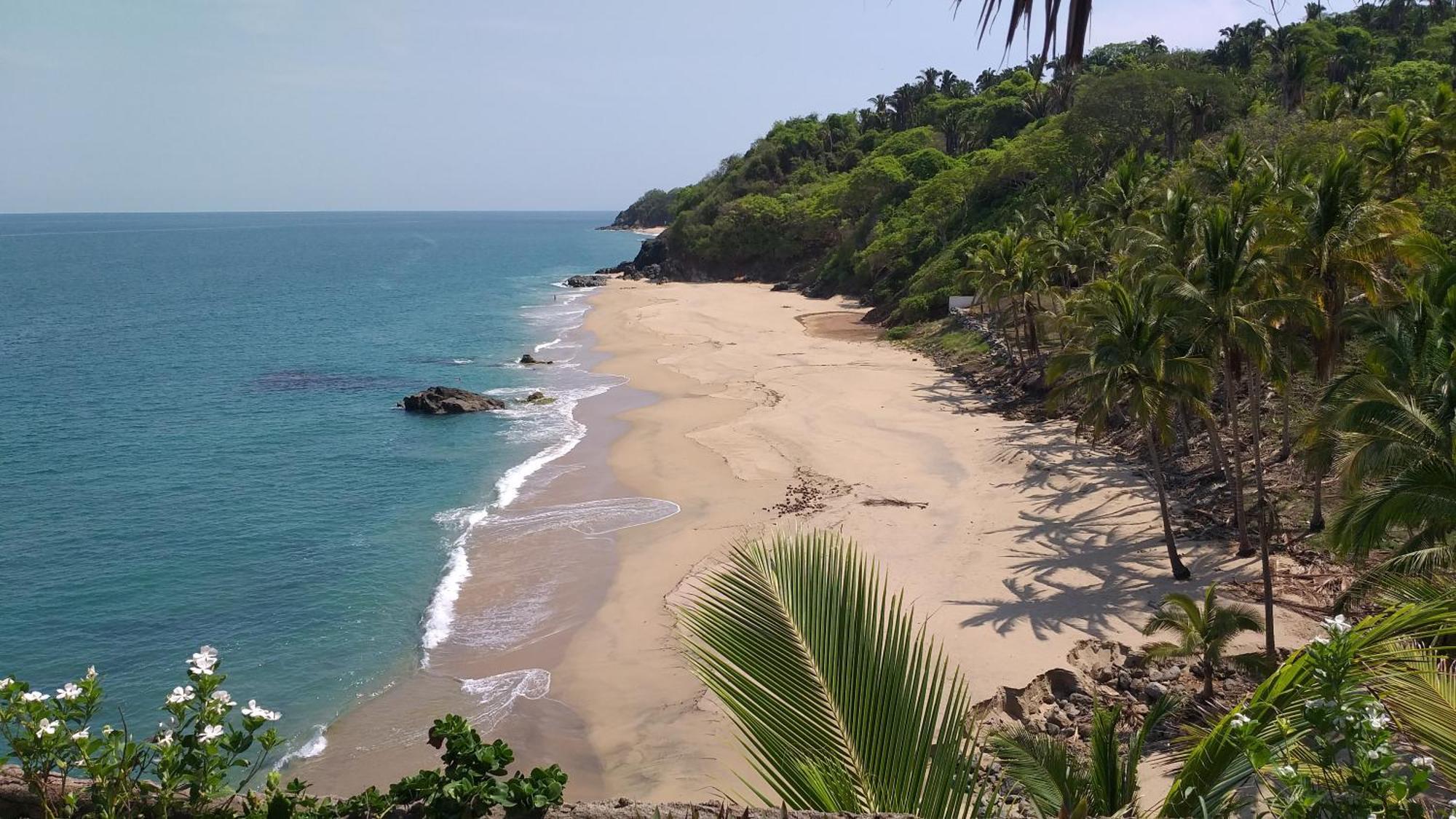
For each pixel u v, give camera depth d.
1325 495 30.62
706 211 137.00
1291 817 4.86
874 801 5.37
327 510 37.09
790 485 37.94
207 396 58.12
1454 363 16.33
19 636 26.58
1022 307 55.06
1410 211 27.59
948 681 22.16
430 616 27.55
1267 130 60.75
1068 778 10.62
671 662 24.39
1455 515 14.72
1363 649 6.18
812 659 5.86
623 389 58.66
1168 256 34.56
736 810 5.44
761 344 72.62
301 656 25.47
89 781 6.30
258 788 19.69
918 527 32.69
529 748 21.12
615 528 34.09
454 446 46.06
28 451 45.69
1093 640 24.11
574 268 163.50
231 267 164.75
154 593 29.38
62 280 139.38
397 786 5.80
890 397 52.25
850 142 158.75
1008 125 121.19
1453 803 4.77
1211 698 20.72
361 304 106.75
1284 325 29.38
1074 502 34.47
